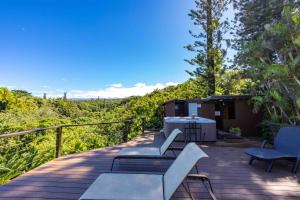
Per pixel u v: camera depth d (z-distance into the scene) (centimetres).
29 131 372
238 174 369
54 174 360
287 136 420
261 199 271
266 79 752
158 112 1530
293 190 299
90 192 209
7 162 573
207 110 1133
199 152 220
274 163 438
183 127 743
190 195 265
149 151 404
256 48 821
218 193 288
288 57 725
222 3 1396
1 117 1631
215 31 1412
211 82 1450
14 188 299
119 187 222
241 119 933
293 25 674
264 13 1106
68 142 860
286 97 689
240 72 1144
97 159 464
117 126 1157
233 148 620
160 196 203
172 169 251
